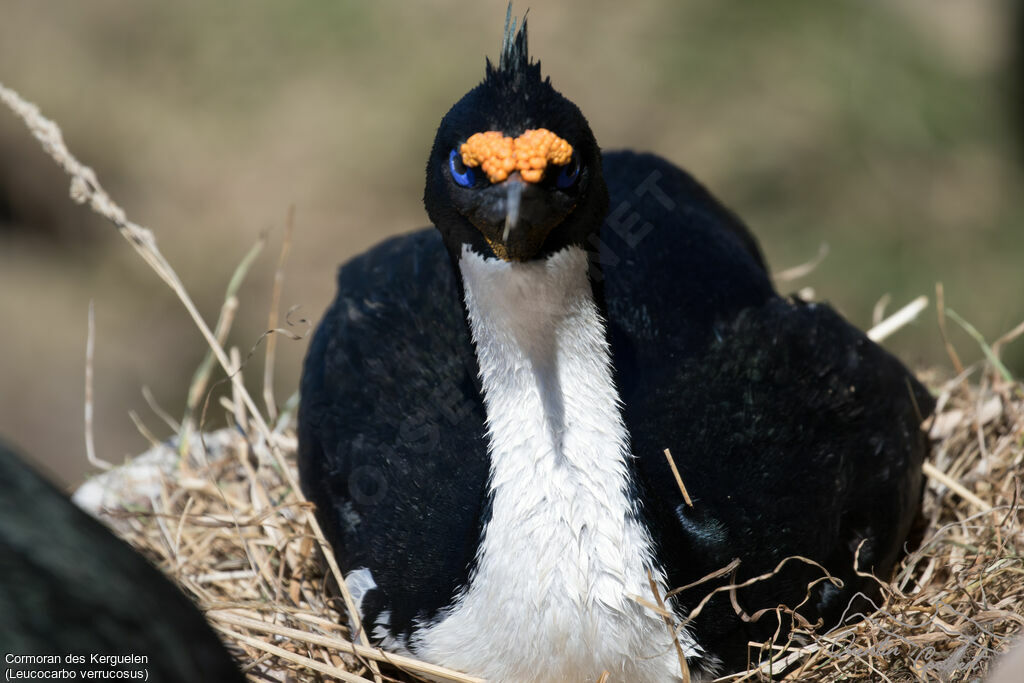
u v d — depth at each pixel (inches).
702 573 241.6
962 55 666.8
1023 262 597.0
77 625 163.0
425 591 249.8
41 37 692.7
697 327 281.9
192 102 682.8
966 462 313.7
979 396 332.2
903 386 290.0
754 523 251.3
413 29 691.4
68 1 703.7
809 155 628.7
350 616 261.4
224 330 351.9
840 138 632.4
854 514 265.4
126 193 665.6
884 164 629.6
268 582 293.1
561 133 220.1
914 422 286.7
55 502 180.7
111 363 621.3
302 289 630.5
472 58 679.1
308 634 256.2
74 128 671.1
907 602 258.5
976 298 583.5
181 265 647.1
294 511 300.7
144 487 336.5
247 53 692.1
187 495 325.4
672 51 660.7
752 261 306.0
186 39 697.6
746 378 273.7
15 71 682.2
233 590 294.8
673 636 230.4
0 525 169.0
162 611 178.5
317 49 689.0
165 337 633.0
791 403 270.7
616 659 233.5
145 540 306.3
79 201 292.8
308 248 641.6
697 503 249.3
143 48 697.0
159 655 169.6
